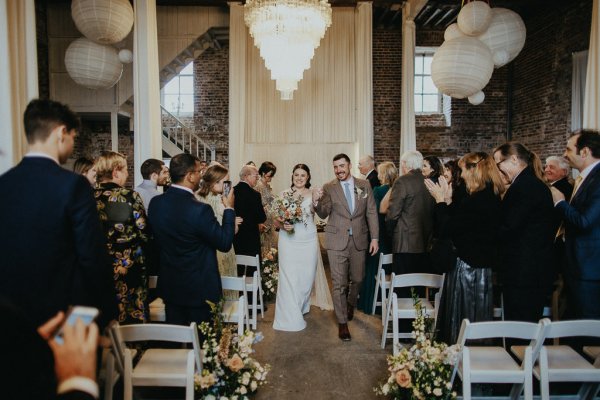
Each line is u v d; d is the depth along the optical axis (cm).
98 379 211
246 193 493
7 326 83
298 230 434
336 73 920
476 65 478
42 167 168
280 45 521
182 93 1081
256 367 279
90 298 179
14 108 302
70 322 100
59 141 174
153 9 575
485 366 242
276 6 505
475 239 288
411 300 381
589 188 279
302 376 329
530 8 916
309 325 448
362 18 888
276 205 427
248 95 917
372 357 364
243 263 451
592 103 379
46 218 164
